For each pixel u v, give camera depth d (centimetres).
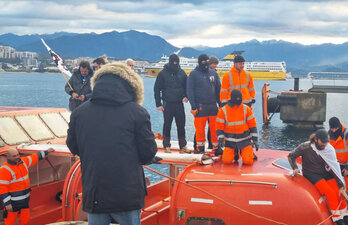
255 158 711
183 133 830
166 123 819
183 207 588
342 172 726
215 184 585
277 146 3353
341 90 5122
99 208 322
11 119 901
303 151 607
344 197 610
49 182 956
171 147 862
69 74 965
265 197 563
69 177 701
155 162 527
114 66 345
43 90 11631
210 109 794
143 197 344
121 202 324
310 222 550
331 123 715
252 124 661
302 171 624
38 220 852
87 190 327
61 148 826
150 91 11950
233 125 660
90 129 330
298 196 562
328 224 568
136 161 336
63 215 694
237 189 574
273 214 554
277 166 658
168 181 943
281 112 4441
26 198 771
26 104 6956
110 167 323
